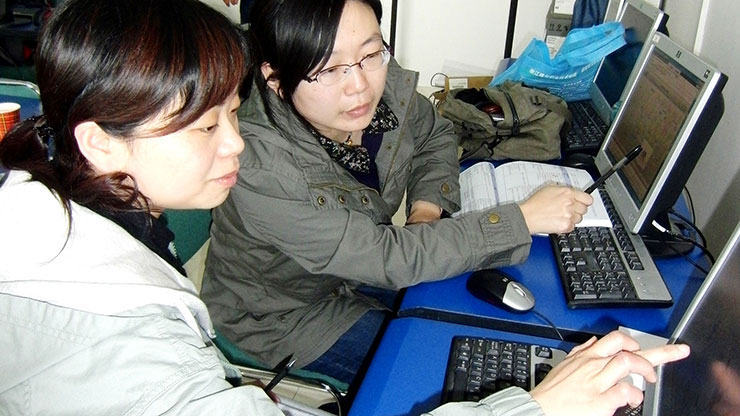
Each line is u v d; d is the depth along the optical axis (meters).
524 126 1.59
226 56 0.60
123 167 0.63
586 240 1.15
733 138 1.30
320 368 1.23
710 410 0.61
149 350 0.58
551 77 1.78
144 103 0.57
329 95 1.04
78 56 0.56
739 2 1.35
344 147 1.23
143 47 0.56
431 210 1.40
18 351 0.58
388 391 0.84
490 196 1.37
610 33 1.71
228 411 0.58
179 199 0.68
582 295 1.01
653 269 1.06
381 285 1.09
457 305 1.03
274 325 1.23
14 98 1.85
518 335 0.95
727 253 0.70
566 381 0.71
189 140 0.62
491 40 3.00
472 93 1.79
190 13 0.59
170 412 0.56
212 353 0.63
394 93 1.32
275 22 0.95
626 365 0.70
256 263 1.18
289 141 1.02
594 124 1.68
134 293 0.60
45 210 0.60
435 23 3.00
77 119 0.58
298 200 1.03
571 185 1.36
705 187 1.42
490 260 1.08
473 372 0.85
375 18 1.01
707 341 0.68
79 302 0.58
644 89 1.23
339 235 1.05
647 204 1.05
